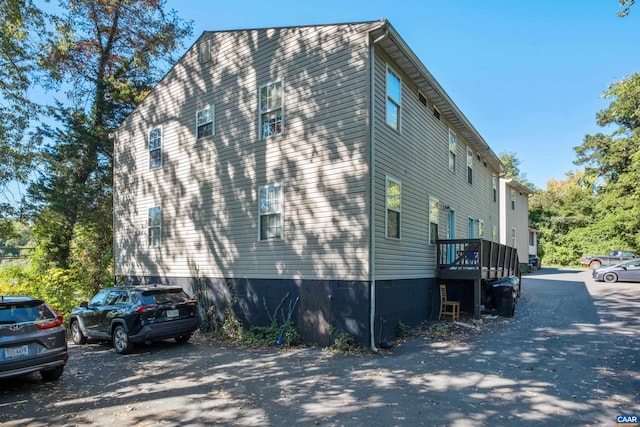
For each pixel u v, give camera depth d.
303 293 9.84
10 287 16.81
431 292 12.34
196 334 11.72
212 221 12.35
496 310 12.66
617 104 24.14
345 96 9.55
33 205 17.39
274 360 8.09
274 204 10.72
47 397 5.98
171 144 14.09
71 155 20.67
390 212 10.00
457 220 15.32
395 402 5.43
